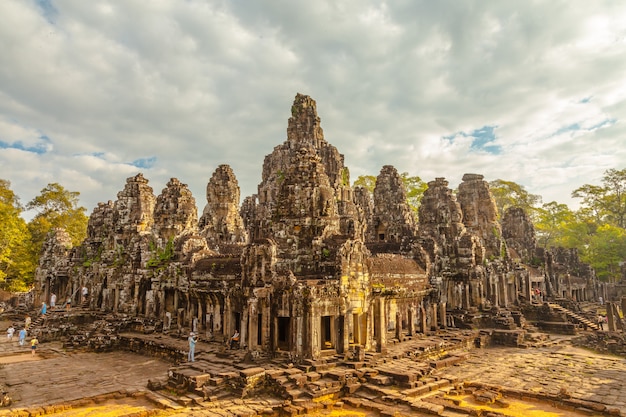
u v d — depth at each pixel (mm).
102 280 55688
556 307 54844
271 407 21969
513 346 42844
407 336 38688
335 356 28781
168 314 41031
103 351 38594
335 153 68375
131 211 57156
